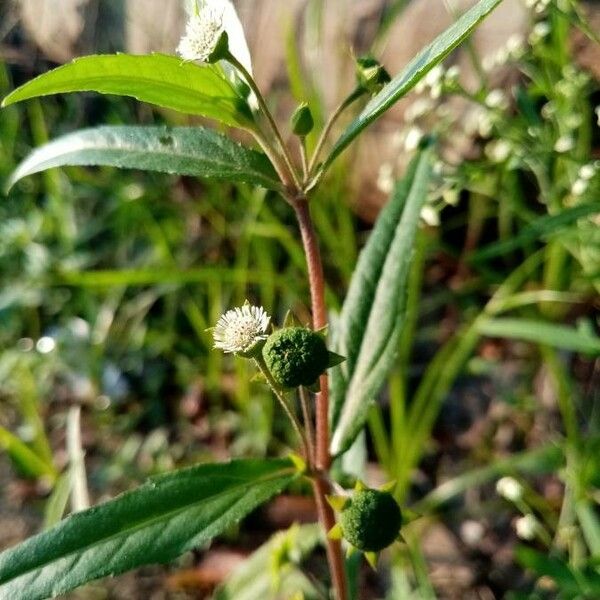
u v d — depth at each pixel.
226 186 0.22
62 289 0.22
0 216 0.24
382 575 0.16
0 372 0.21
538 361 0.19
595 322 0.19
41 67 0.28
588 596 0.12
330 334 0.11
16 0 0.29
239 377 0.19
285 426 0.19
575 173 0.16
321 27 0.21
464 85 0.19
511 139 0.16
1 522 0.18
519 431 0.18
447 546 0.17
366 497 0.09
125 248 0.23
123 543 0.09
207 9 0.09
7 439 0.18
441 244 0.20
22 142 0.26
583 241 0.16
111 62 0.08
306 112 0.09
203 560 0.17
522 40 0.18
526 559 0.12
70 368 0.21
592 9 0.17
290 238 0.19
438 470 0.18
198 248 0.23
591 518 0.14
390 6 0.20
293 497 0.17
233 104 0.09
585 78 0.15
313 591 0.14
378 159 0.20
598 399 0.17
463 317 0.20
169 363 0.21
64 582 0.08
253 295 0.21
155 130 0.09
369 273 0.11
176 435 0.20
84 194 0.24
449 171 0.16
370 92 0.09
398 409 0.16
